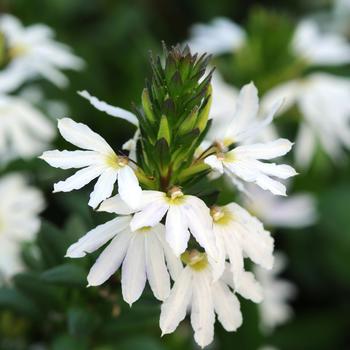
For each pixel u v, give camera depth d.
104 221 0.23
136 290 0.21
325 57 0.44
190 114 0.22
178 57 0.22
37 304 0.28
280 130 0.44
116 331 0.27
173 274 0.22
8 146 0.37
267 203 0.41
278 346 0.45
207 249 0.21
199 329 0.22
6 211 0.37
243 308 0.33
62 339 0.28
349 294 0.47
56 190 0.21
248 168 0.22
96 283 0.21
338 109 0.42
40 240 0.27
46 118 0.39
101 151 0.22
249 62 0.43
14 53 0.40
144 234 0.22
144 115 0.23
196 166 0.23
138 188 0.21
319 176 0.47
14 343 0.32
